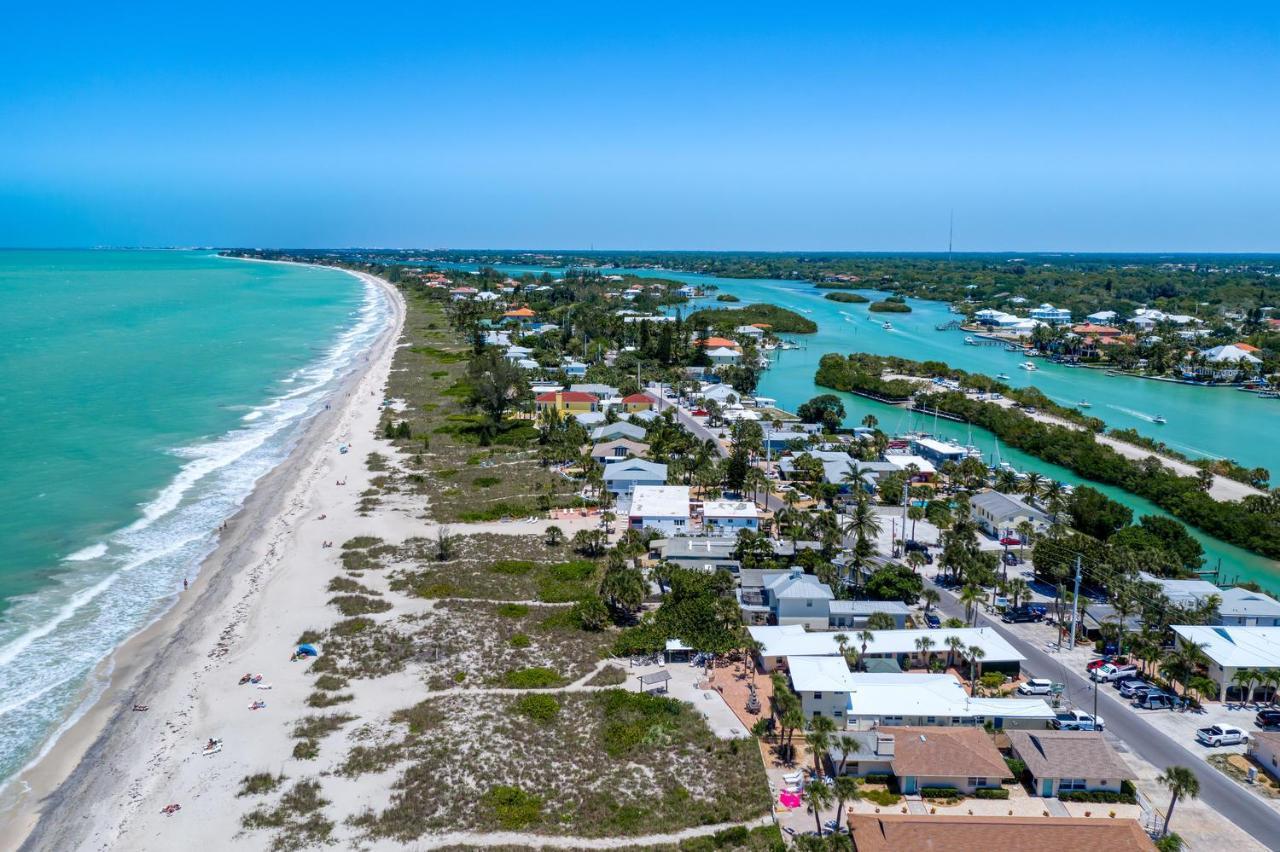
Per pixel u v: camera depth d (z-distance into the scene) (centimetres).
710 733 6650
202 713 6838
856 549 9288
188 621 8412
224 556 10044
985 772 5975
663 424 15925
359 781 6000
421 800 5781
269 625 8344
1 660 7594
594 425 16412
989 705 6781
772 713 6969
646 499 11606
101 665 7575
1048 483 12712
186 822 5572
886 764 6184
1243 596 8644
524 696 7144
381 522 11288
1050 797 5944
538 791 5922
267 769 6134
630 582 8600
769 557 9819
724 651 7812
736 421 16688
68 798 5825
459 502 12150
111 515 11188
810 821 5647
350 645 7956
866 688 6994
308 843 5375
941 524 11112
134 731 6594
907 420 19238
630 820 5616
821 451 14838
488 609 8738
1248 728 6812
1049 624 8700
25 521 10806
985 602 8612
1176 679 7419
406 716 6812
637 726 6694
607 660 7825
